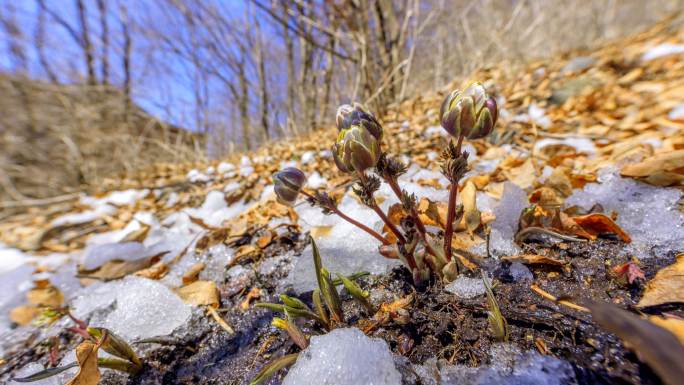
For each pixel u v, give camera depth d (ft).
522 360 0.30
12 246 1.10
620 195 0.54
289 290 0.50
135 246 0.77
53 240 1.11
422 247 0.43
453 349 0.33
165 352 0.44
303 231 0.68
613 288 0.37
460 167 0.36
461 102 0.33
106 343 0.38
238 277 0.58
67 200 1.72
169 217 1.06
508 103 1.50
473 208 0.50
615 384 0.27
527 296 0.38
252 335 0.44
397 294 0.43
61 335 0.52
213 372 0.40
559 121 1.18
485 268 0.43
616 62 1.50
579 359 0.29
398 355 0.34
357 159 0.35
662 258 0.40
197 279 0.60
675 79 1.19
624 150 0.73
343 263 0.51
